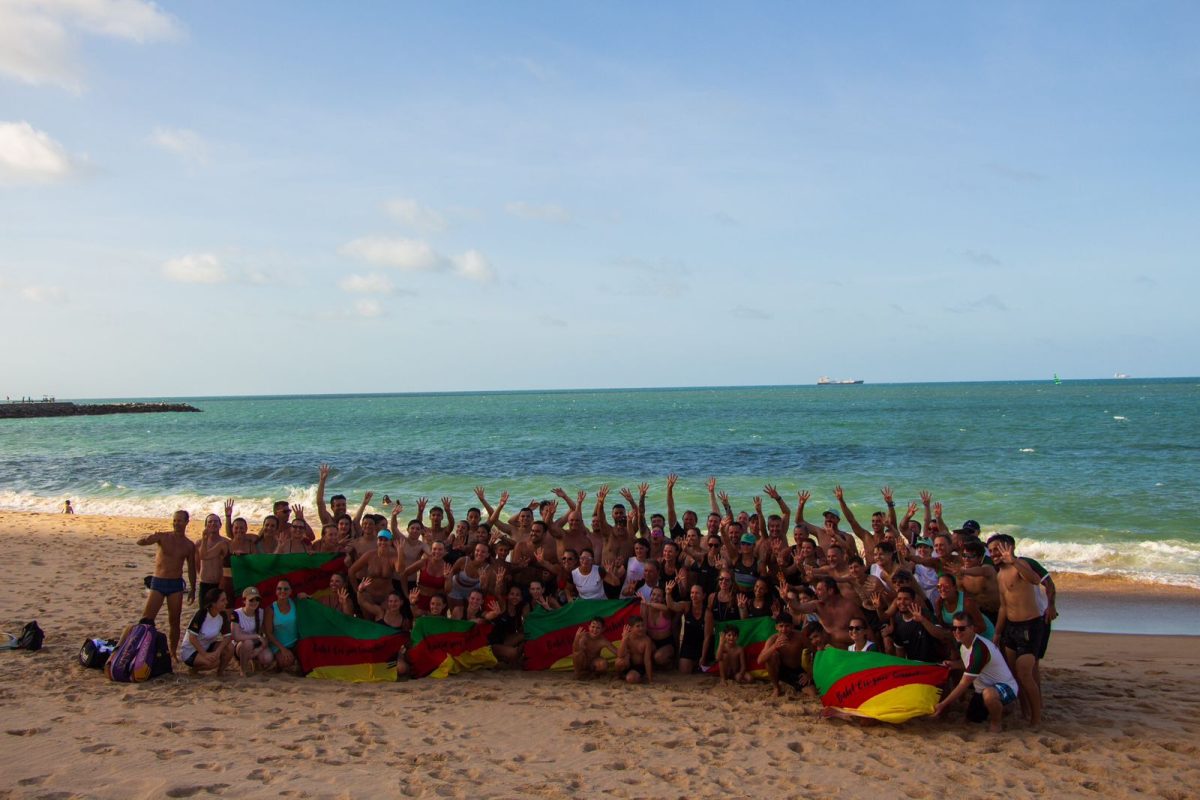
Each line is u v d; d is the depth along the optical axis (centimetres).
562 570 1141
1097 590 1698
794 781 722
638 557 1138
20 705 848
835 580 980
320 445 5806
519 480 3534
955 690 852
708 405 13988
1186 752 791
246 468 4178
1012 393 17688
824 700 898
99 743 747
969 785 718
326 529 1175
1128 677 1078
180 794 645
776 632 988
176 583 1043
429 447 5462
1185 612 1524
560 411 12525
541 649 1064
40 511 2906
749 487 3228
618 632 1058
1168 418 7631
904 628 931
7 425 9488
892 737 832
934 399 14488
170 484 3616
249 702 889
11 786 649
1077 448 4628
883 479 3384
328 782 681
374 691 959
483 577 1099
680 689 995
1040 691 917
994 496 2866
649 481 3441
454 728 838
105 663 976
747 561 1140
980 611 933
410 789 675
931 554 1088
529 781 706
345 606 1066
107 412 13512
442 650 1040
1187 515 2486
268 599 1082
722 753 786
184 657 980
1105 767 755
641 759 768
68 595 1427
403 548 1116
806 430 6681
